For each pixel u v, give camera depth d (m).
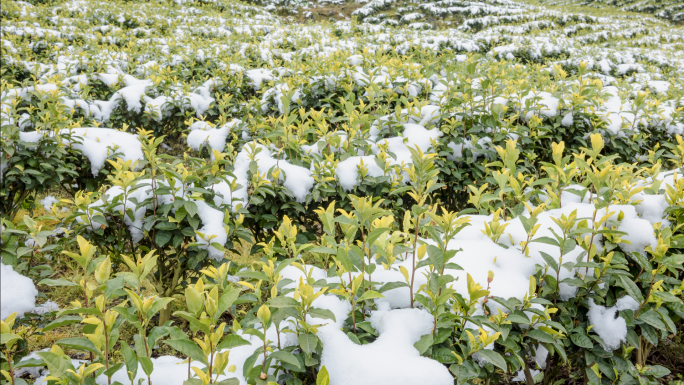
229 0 19.98
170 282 3.36
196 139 4.14
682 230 2.26
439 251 1.68
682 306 1.95
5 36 9.19
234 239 2.87
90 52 7.81
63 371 1.36
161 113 5.69
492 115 3.94
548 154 4.48
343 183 3.30
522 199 2.41
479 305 1.77
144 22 13.67
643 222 2.04
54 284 1.48
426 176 2.26
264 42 10.69
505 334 1.64
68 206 5.26
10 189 3.62
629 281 1.86
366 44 11.40
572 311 1.95
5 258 1.92
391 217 1.95
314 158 3.33
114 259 3.10
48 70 7.23
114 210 2.77
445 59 6.93
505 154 2.67
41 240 1.96
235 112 6.09
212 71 7.15
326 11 22.11
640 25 21.19
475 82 5.32
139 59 8.12
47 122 3.62
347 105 3.73
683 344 2.95
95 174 3.85
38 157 3.56
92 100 5.59
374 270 1.85
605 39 17.42
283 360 1.41
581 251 2.01
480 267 1.91
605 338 1.92
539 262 1.98
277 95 5.61
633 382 2.01
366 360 1.47
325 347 1.55
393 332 1.59
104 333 1.49
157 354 3.17
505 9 20.70
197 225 2.60
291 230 2.08
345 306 1.74
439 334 1.60
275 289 1.58
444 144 3.94
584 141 4.55
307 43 11.18
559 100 4.46
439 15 20.30
